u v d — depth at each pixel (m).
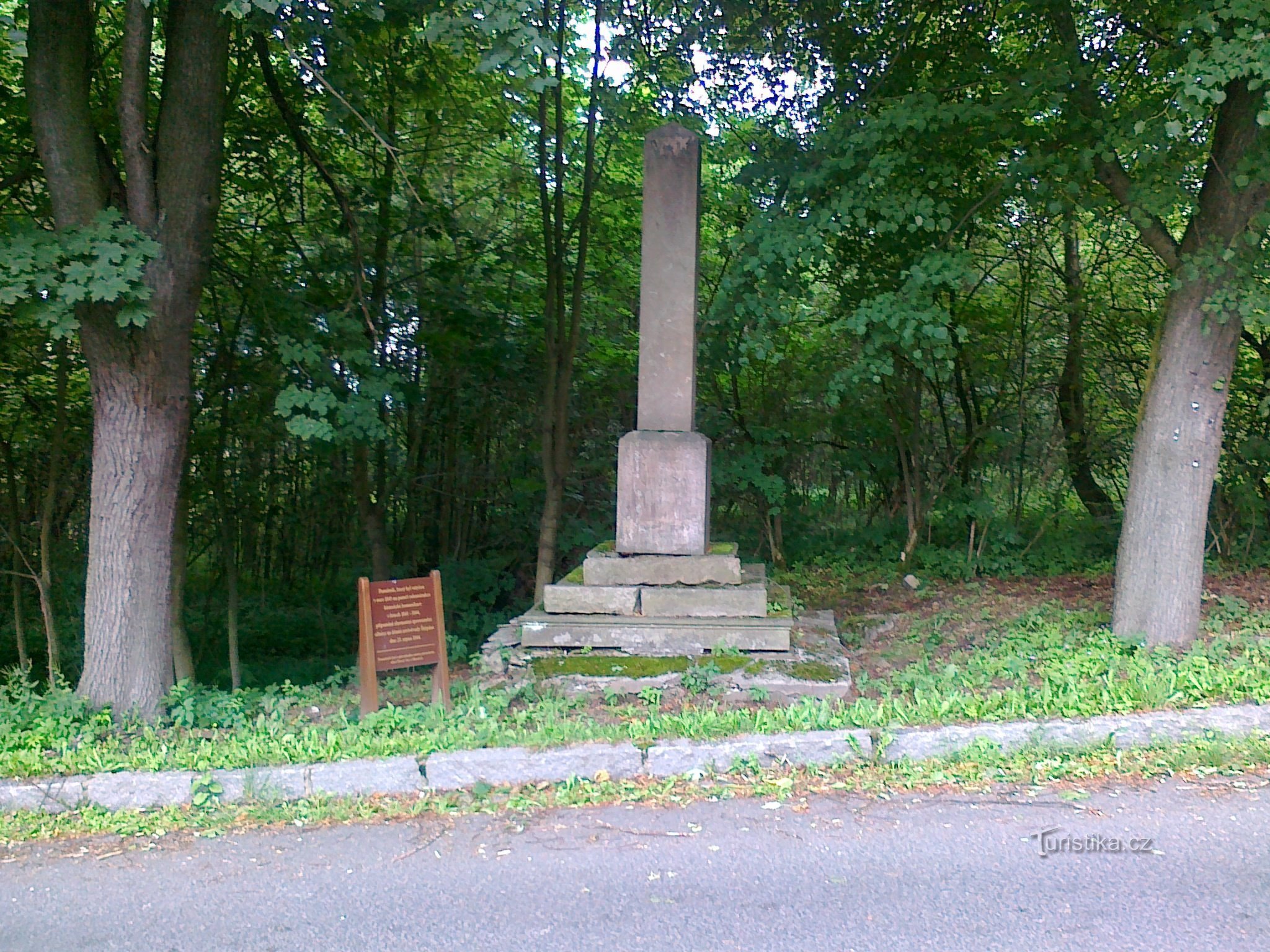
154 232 6.95
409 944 3.68
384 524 13.61
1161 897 3.76
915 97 7.79
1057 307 11.97
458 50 6.58
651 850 4.47
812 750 5.43
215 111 7.14
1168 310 7.48
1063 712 5.79
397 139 10.98
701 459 7.93
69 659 13.12
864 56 9.87
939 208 7.88
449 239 12.35
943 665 7.75
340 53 7.76
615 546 8.61
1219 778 4.95
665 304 8.14
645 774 5.41
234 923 3.93
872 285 10.20
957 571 11.94
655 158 8.15
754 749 5.42
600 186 12.18
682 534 7.96
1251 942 3.40
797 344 13.02
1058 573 11.62
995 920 3.65
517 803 5.11
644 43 10.44
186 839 4.90
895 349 10.83
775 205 8.83
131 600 7.20
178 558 10.36
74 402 11.47
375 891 4.17
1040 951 3.40
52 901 4.23
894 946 3.48
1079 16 8.91
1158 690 5.90
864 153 8.20
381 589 6.68
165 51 7.79
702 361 11.12
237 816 5.14
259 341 10.21
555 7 10.04
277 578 15.99
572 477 14.48
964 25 9.51
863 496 14.29
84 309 6.77
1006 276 12.32
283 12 6.99
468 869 4.36
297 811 5.15
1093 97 7.59
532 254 12.49
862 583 11.85
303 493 14.74
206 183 7.12
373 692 6.61
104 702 7.11
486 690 7.04
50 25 6.70
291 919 3.94
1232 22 6.41
